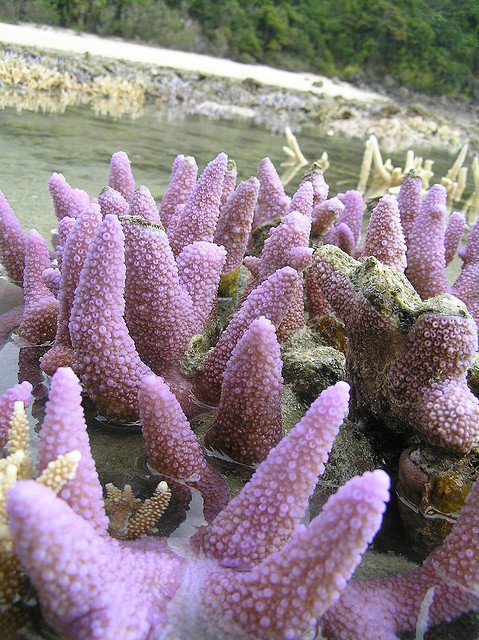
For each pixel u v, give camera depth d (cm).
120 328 21
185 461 20
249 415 20
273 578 13
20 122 100
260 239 42
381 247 31
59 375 14
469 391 20
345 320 25
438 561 17
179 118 139
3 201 35
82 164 75
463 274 37
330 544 12
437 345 20
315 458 14
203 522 19
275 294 23
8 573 14
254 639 13
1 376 27
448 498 20
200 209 30
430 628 16
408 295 23
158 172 77
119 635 12
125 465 22
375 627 16
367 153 107
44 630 14
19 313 33
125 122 119
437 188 34
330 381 27
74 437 14
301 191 33
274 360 20
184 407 25
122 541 17
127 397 22
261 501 15
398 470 23
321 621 15
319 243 40
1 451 19
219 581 14
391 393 23
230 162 39
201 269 26
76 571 12
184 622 14
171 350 25
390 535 21
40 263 31
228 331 24
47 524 11
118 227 20
